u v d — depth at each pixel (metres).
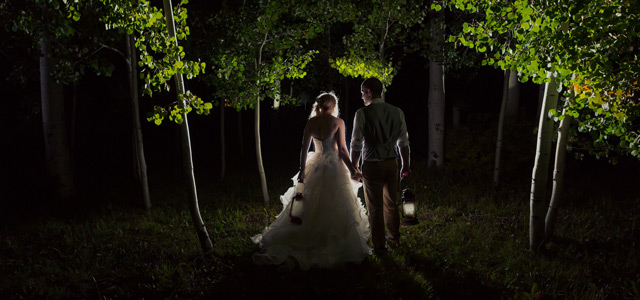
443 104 9.59
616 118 3.69
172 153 14.82
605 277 4.18
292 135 19.05
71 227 6.25
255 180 9.58
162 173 10.70
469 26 4.19
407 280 4.14
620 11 3.32
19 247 5.33
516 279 4.11
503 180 8.73
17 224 6.46
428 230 5.66
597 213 6.20
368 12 7.44
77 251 5.11
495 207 6.73
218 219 6.42
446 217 6.35
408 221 5.14
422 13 7.51
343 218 4.69
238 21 6.84
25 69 8.57
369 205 4.82
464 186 8.28
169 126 16.08
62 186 7.97
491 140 9.05
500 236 5.39
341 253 4.57
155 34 4.27
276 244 4.71
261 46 7.00
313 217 4.71
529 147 8.80
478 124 9.44
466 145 9.22
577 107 3.74
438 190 8.00
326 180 4.78
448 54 8.86
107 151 14.80
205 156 14.05
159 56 9.64
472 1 4.09
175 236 5.70
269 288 4.04
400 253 4.84
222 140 9.79
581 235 5.33
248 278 4.26
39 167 11.29
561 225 5.77
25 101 9.68
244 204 7.37
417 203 7.11
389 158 4.80
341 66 7.17
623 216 6.14
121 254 5.03
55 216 6.95
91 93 13.12
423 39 8.34
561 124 4.73
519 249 4.88
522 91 15.03
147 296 3.97
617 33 3.36
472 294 3.93
